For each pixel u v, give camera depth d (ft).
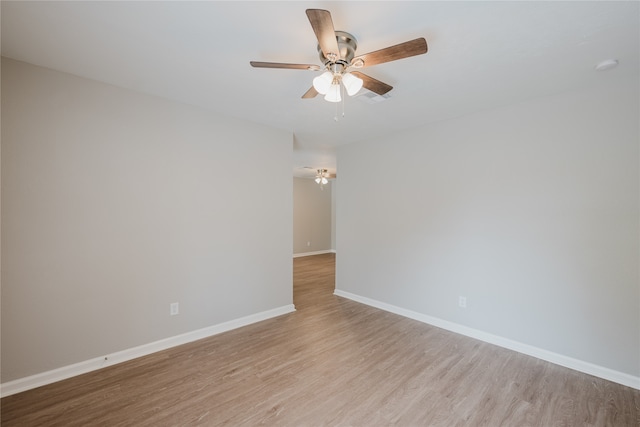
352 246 14.11
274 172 11.71
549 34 5.54
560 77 7.23
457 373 7.70
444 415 6.14
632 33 5.48
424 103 8.95
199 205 9.64
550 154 8.32
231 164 10.41
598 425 5.88
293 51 6.27
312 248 28.09
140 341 8.49
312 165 20.76
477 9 4.86
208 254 9.87
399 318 11.66
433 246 10.96
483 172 9.62
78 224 7.48
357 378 7.45
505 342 9.15
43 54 6.43
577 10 4.86
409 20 5.16
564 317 8.11
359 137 13.04
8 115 6.61
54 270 7.17
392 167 12.36
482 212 9.66
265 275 11.48
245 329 10.51
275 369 7.86
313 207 28.19
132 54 6.41
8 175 6.62
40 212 6.98
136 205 8.38
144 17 5.15
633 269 7.17
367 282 13.39
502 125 9.20
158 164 8.77
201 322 9.74
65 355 7.34
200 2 4.74
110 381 7.23
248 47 6.11
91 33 5.64
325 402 6.53
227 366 7.99
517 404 6.50
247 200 10.89
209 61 6.70
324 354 8.70
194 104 9.31
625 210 7.26
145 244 8.55
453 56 6.31
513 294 9.00
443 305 10.68
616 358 7.36
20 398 6.52
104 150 7.84
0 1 4.71
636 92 7.12
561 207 8.15
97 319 7.78
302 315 11.96
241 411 6.21
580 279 7.87
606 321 7.49
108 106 7.89
